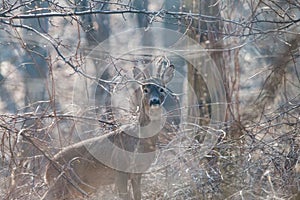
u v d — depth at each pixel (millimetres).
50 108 16344
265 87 14391
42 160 14227
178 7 16344
